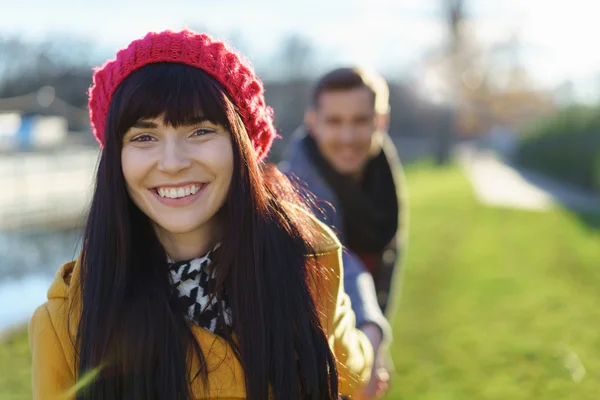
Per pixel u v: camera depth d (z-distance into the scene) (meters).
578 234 11.80
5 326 5.95
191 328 1.48
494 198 18.81
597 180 20.53
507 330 5.78
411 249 10.14
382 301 2.89
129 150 1.48
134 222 1.56
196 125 1.47
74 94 33.31
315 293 1.64
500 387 4.45
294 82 32.91
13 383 4.21
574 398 4.29
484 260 9.22
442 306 6.61
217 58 1.51
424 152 42.06
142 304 1.47
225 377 1.47
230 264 1.53
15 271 9.47
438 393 4.32
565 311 6.48
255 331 1.50
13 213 14.10
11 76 35.59
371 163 2.89
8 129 19.05
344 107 2.62
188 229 1.50
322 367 1.55
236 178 1.52
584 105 25.02
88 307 1.46
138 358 1.44
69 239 12.73
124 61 1.48
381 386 2.17
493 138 69.12
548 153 30.00
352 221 2.69
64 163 17.27
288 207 1.68
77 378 1.46
